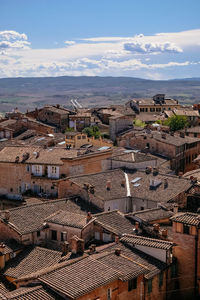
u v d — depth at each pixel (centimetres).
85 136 14088
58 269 5288
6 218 7138
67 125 18950
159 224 7150
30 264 6444
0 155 10581
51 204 7831
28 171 10162
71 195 8450
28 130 16338
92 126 18362
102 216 7131
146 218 7062
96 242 6950
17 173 10281
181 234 6100
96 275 5169
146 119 19962
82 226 6869
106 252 5884
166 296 5962
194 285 6053
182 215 6219
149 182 8800
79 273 5200
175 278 6122
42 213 7506
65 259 5900
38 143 13488
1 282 6269
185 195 7962
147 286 5606
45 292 4925
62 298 4878
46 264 6334
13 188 10369
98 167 10319
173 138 13125
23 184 10238
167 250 5866
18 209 7481
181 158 12744
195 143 13550
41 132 16888
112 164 10006
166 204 7825
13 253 6681
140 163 9750
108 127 18838
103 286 5069
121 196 8375
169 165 12150
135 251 6059
